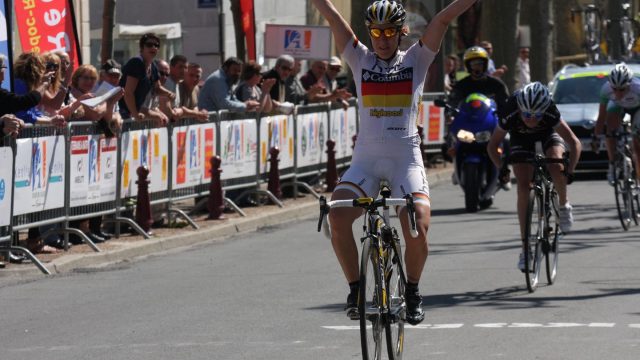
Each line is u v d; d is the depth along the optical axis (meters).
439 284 24.05
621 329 19.11
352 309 16.22
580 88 51.22
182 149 34.56
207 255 29.69
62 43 33.00
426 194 16.84
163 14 58.81
